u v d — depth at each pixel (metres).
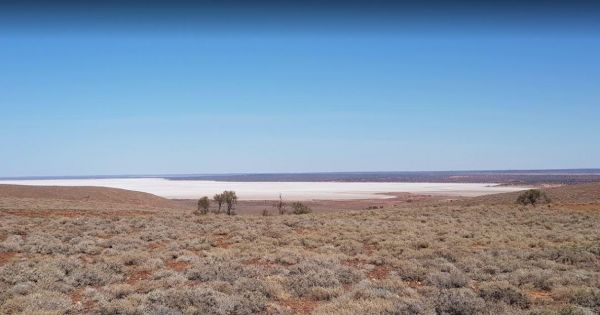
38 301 11.80
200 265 17.17
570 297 12.71
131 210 50.34
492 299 12.55
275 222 34.94
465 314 11.13
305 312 12.01
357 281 15.34
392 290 13.86
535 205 47.59
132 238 24.52
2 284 13.84
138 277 16.09
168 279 14.76
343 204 117.25
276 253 20.17
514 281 14.89
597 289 13.26
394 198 143.50
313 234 27.08
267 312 11.85
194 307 11.48
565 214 36.41
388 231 28.08
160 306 11.16
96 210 46.56
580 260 18.30
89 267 16.50
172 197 149.38
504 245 22.14
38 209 43.41
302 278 14.82
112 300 12.59
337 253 20.55
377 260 18.52
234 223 33.91
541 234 26.00
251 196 158.50
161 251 20.75
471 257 19.00
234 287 13.71
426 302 11.89
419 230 28.48
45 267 15.84
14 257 18.98
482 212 41.19
